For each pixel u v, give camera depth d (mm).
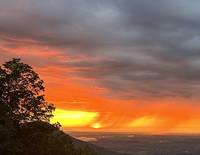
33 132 46094
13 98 45188
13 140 42500
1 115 44000
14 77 44875
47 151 51469
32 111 46250
